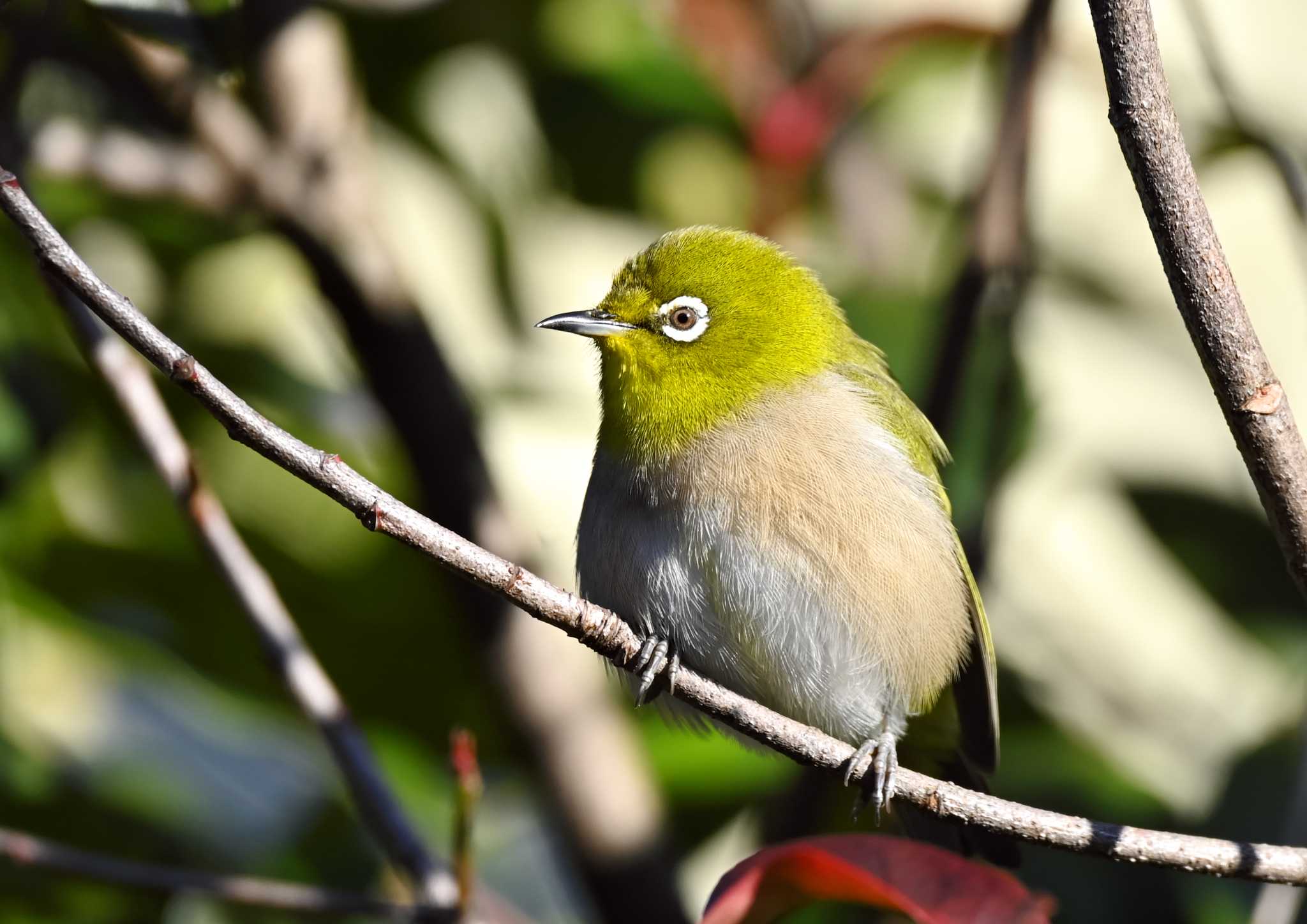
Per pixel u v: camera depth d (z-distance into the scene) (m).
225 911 10.41
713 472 9.39
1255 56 15.20
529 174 12.20
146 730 11.62
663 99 11.88
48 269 6.13
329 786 11.27
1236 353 6.34
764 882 6.72
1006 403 10.41
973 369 10.80
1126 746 11.66
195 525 8.73
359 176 10.70
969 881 6.67
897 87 12.73
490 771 11.73
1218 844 6.98
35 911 10.27
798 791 9.81
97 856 9.46
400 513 6.63
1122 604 12.83
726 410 9.54
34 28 9.21
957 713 10.03
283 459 6.46
